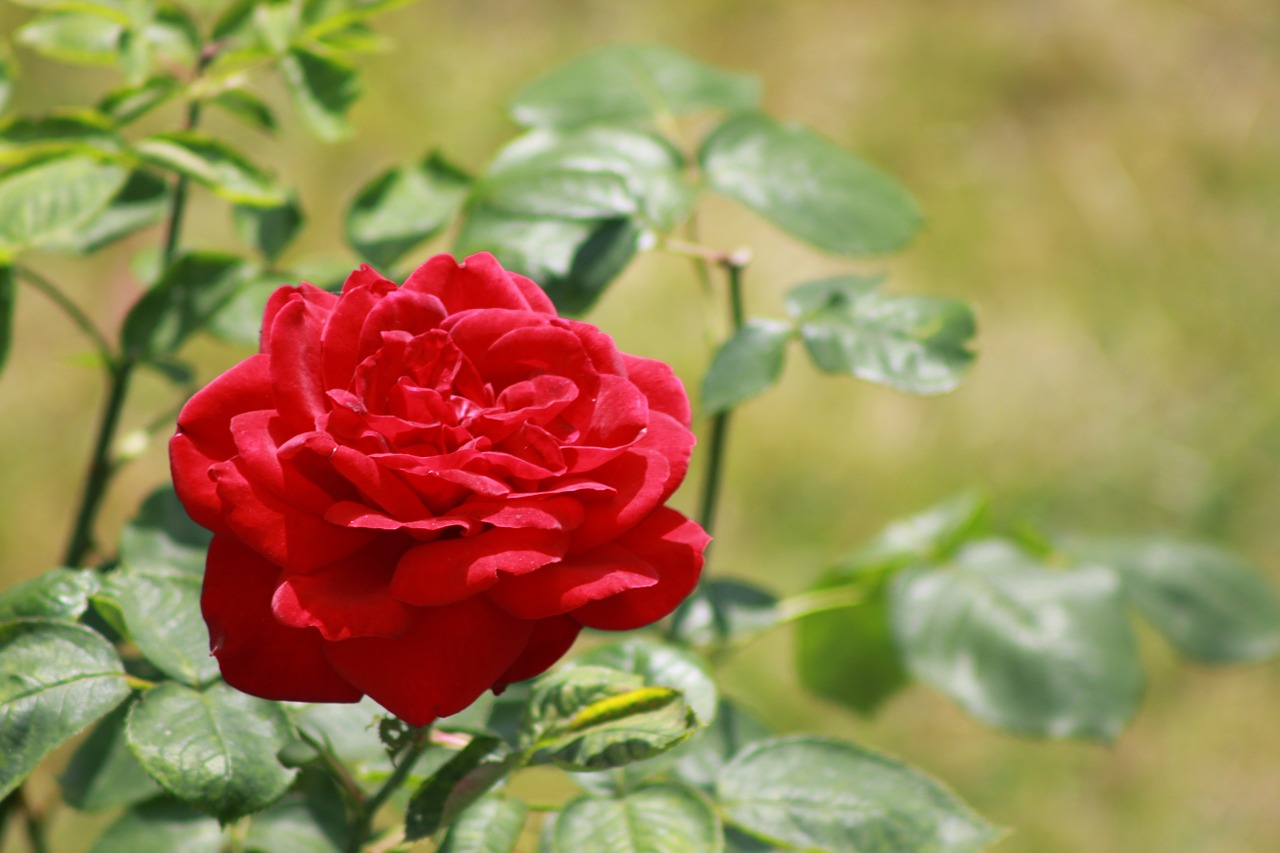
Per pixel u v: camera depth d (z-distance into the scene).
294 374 0.74
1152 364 1.86
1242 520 1.72
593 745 0.77
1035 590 0.93
